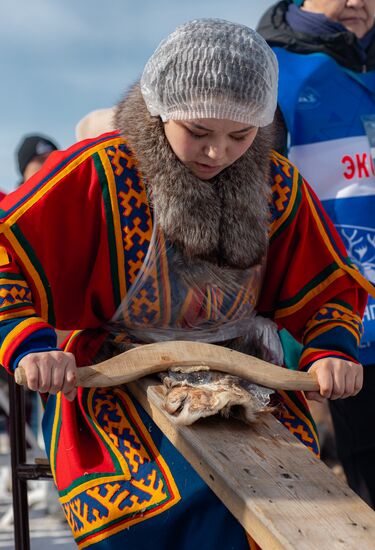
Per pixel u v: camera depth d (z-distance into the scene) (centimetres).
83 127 307
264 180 223
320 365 221
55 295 222
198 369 213
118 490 205
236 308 230
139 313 225
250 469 190
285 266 235
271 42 322
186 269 222
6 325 209
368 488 310
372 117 311
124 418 215
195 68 204
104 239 218
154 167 216
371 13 319
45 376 201
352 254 304
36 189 216
